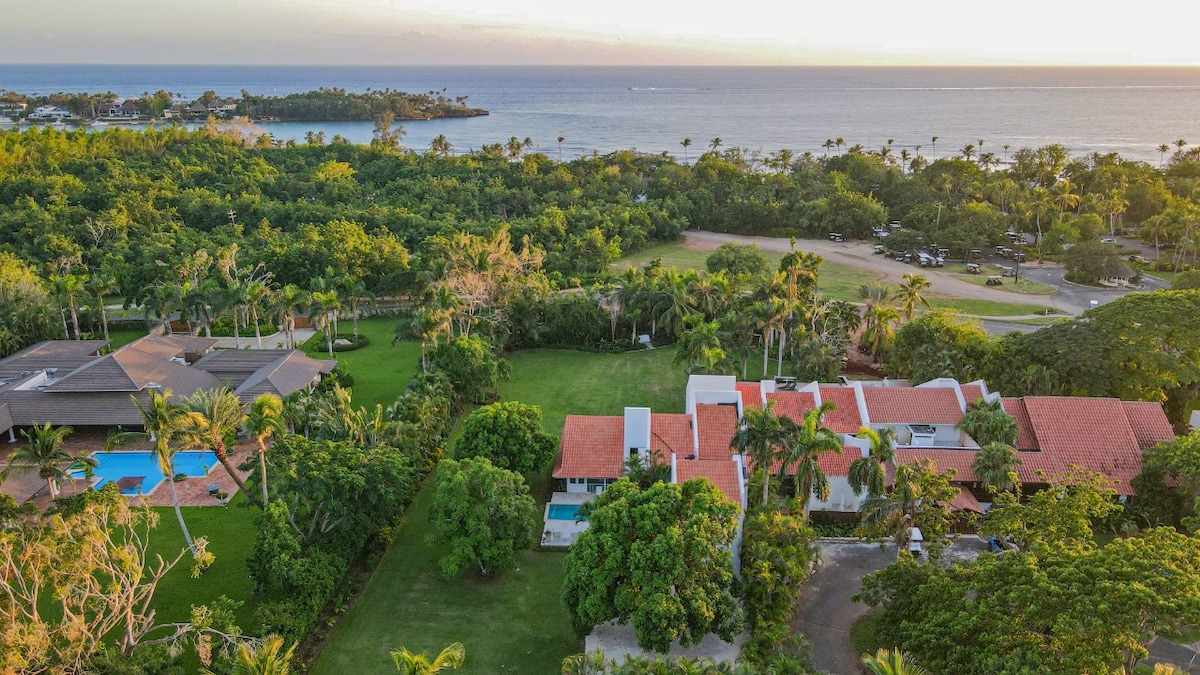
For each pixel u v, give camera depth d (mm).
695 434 57312
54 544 32375
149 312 96438
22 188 138875
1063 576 32469
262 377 68938
